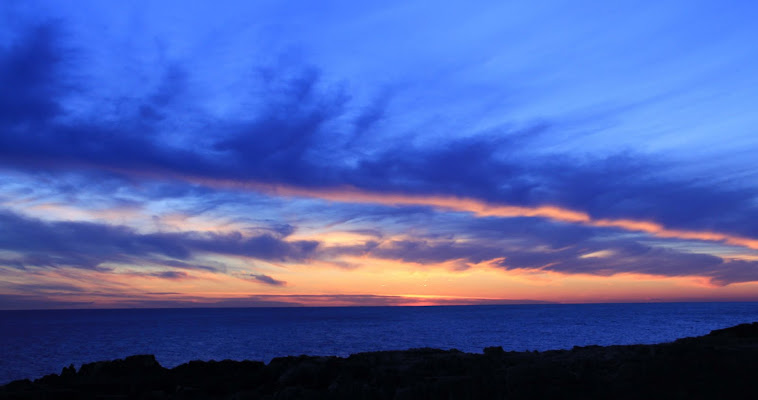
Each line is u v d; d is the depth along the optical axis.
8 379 42.88
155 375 19.06
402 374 16.97
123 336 97.25
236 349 62.88
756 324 22.97
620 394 13.70
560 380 14.49
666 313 192.00
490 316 182.12
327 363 18.70
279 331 101.06
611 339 66.94
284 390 15.30
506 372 15.64
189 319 199.88
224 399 16.14
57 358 59.19
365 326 117.44
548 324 112.81
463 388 14.47
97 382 17.53
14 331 127.38
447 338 73.00
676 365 14.28
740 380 13.43
